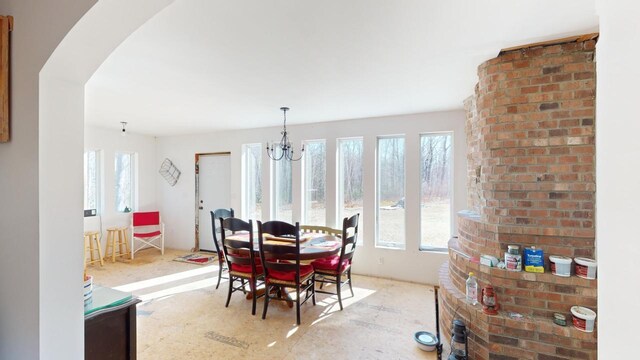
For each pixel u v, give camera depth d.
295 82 2.64
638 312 0.28
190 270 4.36
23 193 1.19
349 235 3.65
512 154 2.07
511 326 1.95
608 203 0.32
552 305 1.92
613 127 0.31
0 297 1.28
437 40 1.87
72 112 1.26
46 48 1.13
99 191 4.95
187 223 5.61
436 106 3.52
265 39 1.84
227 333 2.59
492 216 2.15
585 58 1.90
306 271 2.99
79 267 1.29
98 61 1.24
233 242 3.03
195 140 5.52
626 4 0.30
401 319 2.86
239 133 5.14
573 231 1.92
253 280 2.96
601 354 0.32
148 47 1.94
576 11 1.54
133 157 5.52
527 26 1.70
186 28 1.70
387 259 4.05
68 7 1.07
